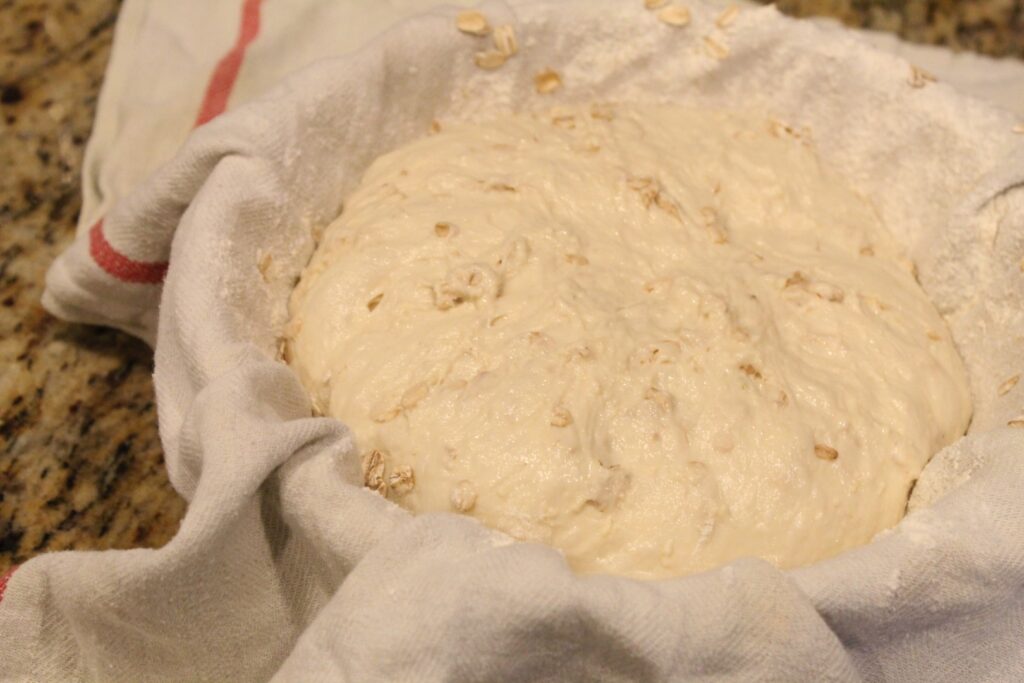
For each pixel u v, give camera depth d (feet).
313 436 1.12
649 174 1.37
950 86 1.41
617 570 1.14
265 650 1.18
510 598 1.01
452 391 1.19
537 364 1.19
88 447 1.41
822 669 1.02
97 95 1.68
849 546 1.19
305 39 1.71
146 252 1.38
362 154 1.41
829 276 1.34
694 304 1.26
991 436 1.17
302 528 1.10
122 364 1.47
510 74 1.46
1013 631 1.12
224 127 1.31
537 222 1.30
